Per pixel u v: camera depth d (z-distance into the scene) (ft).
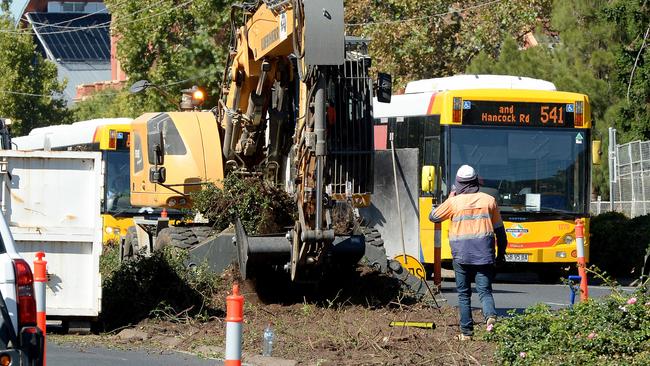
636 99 246.68
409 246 147.23
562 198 180.75
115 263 138.21
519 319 93.25
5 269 64.54
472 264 102.27
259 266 119.34
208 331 108.06
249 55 131.44
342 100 116.26
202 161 150.00
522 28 331.36
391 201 147.84
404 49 326.44
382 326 108.06
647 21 244.01
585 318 90.07
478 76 190.70
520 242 178.91
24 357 63.21
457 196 104.17
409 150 147.95
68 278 108.17
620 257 200.64
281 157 132.77
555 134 181.06
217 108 153.28
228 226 128.26
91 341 105.09
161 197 154.81
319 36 105.81
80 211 108.27
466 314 101.91
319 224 109.81
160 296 118.42
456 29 334.24
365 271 123.85
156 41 336.29
